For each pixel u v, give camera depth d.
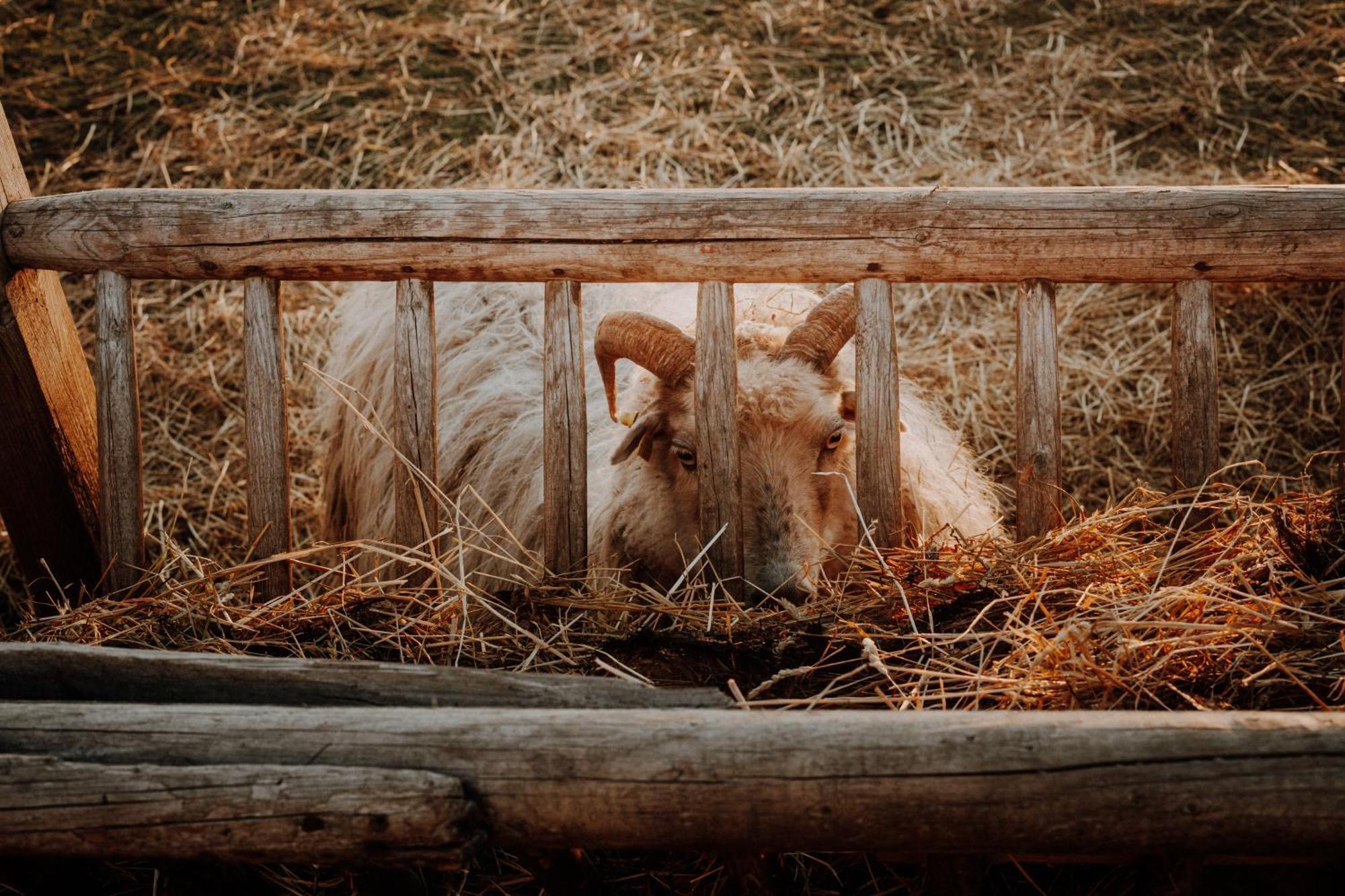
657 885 2.62
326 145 6.75
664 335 3.17
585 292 4.17
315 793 2.09
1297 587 2.74
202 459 5.43
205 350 5.87
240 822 2.10
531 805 2.13
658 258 3.04
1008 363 5.54
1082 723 2.09
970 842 2.08
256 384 3.20
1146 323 5.60
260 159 6.62
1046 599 2.82
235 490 5.29
